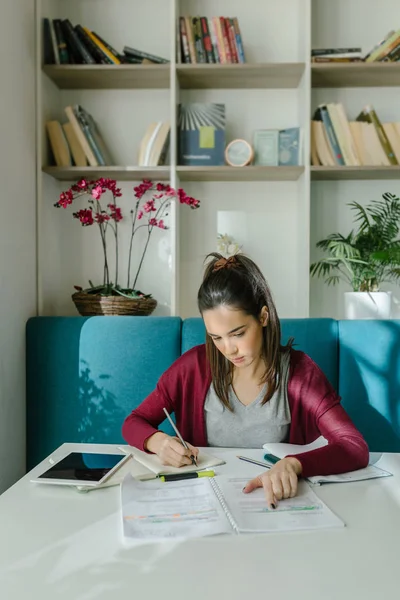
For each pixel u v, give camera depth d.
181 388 1.49
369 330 1.94
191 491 1.00
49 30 2.40
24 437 2.17
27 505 0.94
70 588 0.66
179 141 2.46
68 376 2.06
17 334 2.12
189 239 2.69
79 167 2.40
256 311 1.29
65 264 2.69
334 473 1.11
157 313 2.69
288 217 2.67
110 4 2.66
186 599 0.64
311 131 2.44
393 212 2.56
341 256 2.38
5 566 0.72
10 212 2.07
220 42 2.44
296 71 2.44
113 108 2.70
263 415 1.39
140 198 2.61
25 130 2.25
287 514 0.90
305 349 1.94
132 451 1.24
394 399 1.92
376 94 2.65
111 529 0.84
